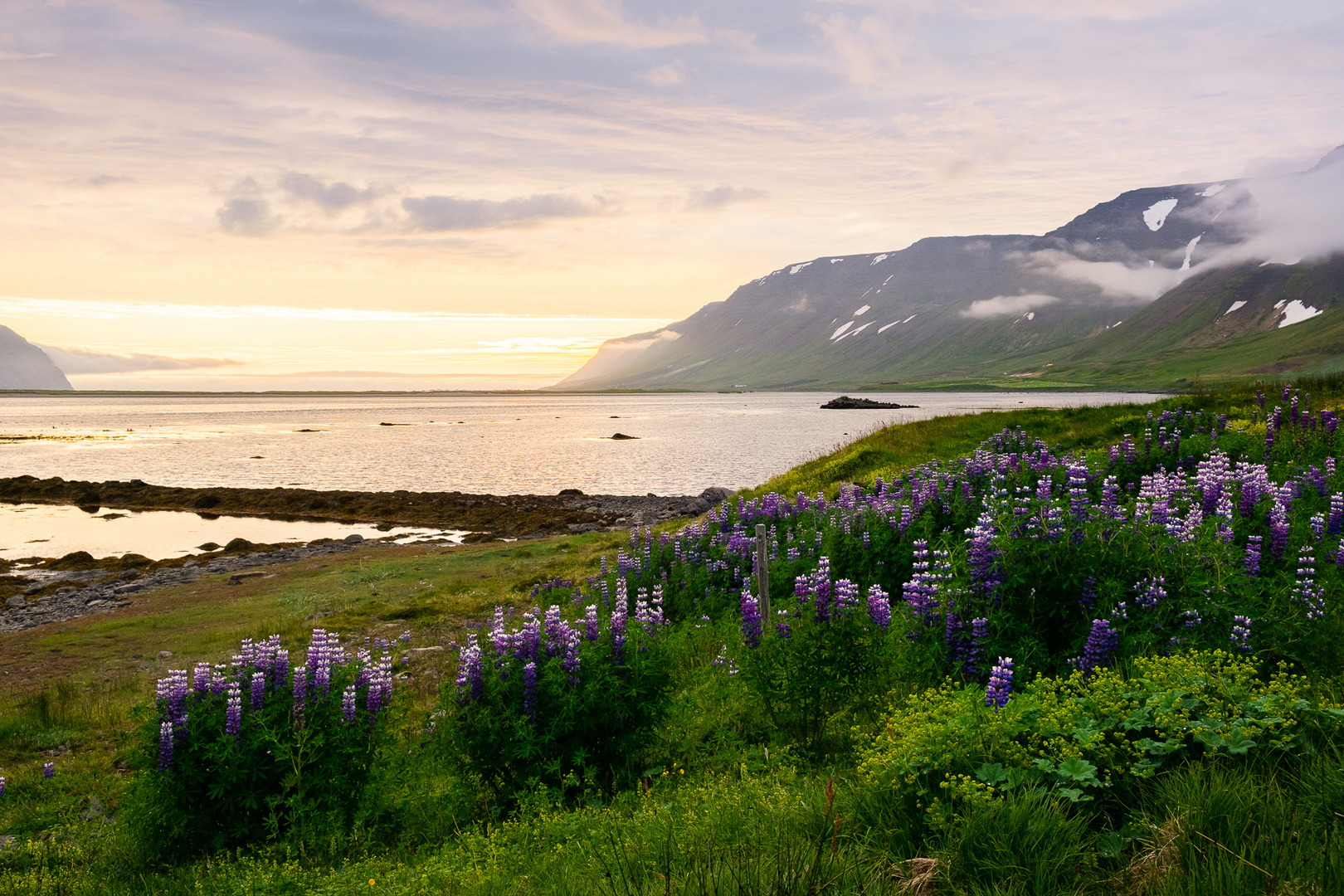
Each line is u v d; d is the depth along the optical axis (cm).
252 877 711
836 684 878
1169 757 559
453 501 4853
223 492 5319
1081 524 1018
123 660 1830
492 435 12312
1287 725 557
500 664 911
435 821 870
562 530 3791
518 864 659
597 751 894
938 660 932
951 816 527
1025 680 854
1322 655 800
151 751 856
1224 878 418
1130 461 1858
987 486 1856
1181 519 1217
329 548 3472
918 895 467
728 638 1323
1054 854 480
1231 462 1756
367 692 952
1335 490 1405
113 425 15938
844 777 677
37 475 6906
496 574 2552
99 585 2852
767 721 955
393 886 671
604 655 921
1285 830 450
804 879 475
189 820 846
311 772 870
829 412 18925
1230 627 852
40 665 1834
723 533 1938
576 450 9112
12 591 2844
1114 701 627
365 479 6581
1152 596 907
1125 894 448
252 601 2394
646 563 1870
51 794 1091
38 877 820
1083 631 905
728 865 500
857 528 1684
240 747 857
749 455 7838
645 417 17925
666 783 843
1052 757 570
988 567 976
